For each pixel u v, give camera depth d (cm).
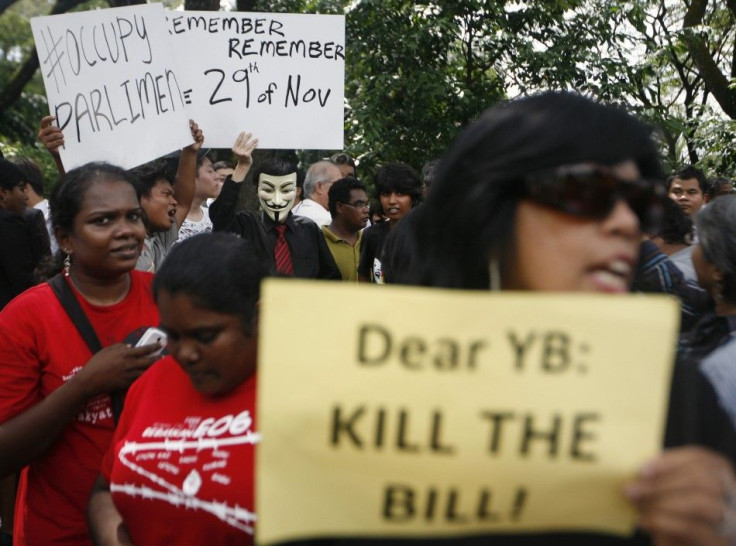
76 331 255
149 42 436
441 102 1088
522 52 1077
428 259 121
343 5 1103
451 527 98
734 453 111
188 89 518
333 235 629
